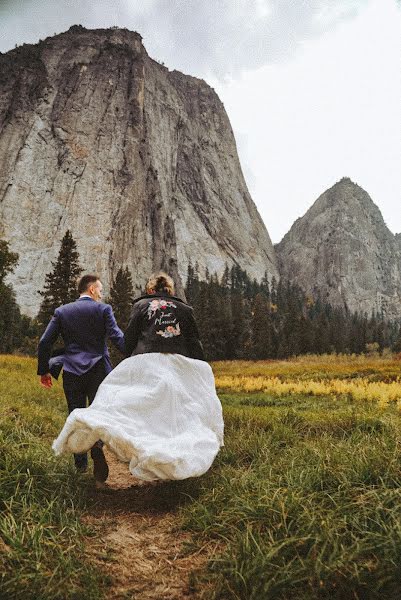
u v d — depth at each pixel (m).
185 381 4.05
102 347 4.72
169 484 4.26
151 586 2.69
